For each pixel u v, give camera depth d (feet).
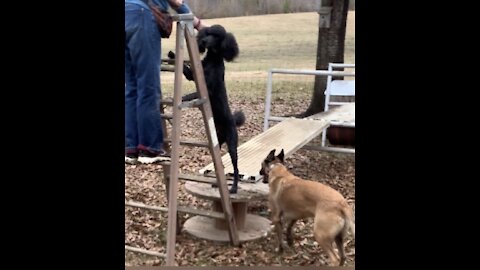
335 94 25.99
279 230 14.40
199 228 15.79
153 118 12.77
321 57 28.12
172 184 12.26
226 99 14.40
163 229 15.42
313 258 14.28
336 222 12.78
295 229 16.29
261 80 30.17
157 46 12.62
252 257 14.17
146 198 17.69
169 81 27.66
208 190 15.03
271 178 14.34
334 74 22.98
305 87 30.83
